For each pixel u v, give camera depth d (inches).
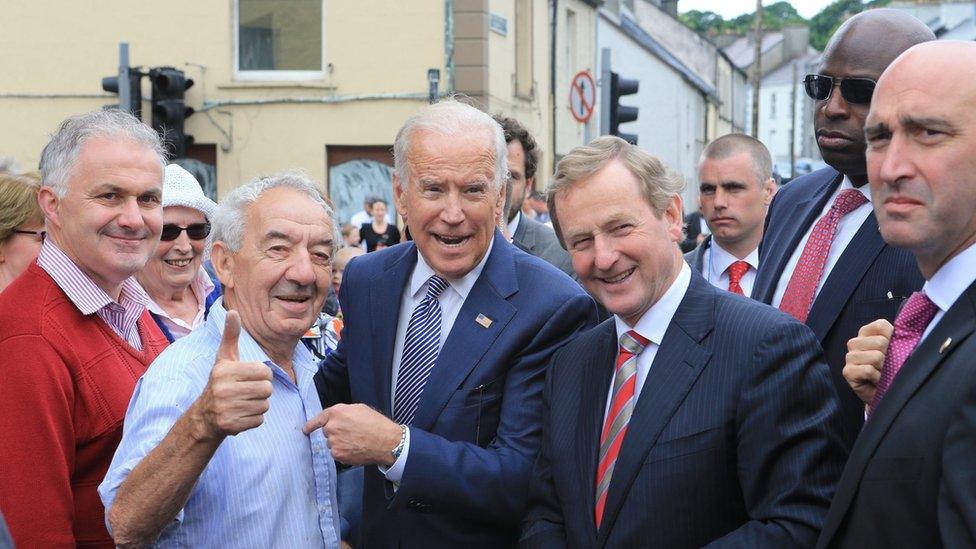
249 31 545.3
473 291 125.8
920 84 83.7
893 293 119.1
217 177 548.1
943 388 79.8
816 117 132.0
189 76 542.3
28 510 107.3
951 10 1847.9
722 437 102.4
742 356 103.3
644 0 1483.8
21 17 540.1
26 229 145.6
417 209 120.7
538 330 124.0
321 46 546.6
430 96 469.4
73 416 113.3
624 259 106.0
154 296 171.8
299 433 111.2
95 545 115.0
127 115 124.2
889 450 82.2
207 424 94.2
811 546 96.7
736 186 203.3
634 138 317.1
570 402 115.2
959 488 74.8
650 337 109.6
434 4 538.3
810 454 99.3
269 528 105.1
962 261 85.5
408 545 124.6
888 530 81.4
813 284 129.0
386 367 128.0
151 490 96.3
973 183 83.1
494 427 123.4
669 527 102.6
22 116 545.0
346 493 162.6
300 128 544.7
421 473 113.7
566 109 788.6
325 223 111.9
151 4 538.9
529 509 117.8
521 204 208.1
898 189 84.7
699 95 1445.6
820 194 139.1
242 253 110.0
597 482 108.9
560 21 758.5
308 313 111.0
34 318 113.0
